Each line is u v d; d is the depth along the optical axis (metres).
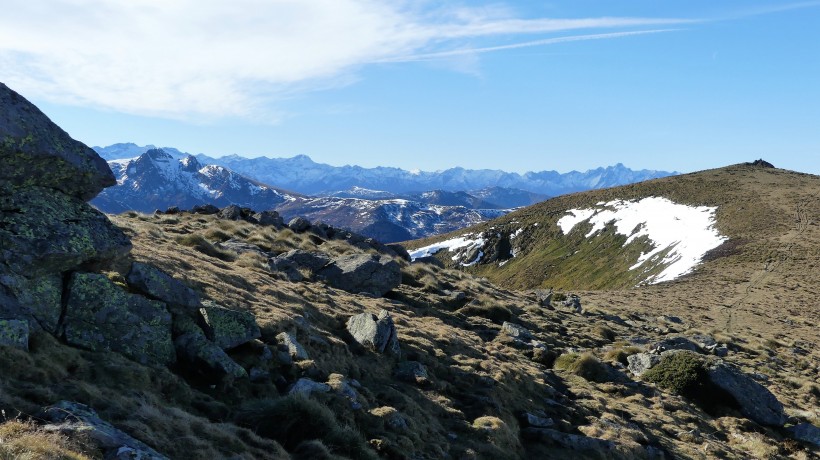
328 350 21.12
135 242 27.19
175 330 16.53
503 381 25.02
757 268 107.06
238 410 14.58
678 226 166.12
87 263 15.58
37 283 13.80
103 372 12.75
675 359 33.97
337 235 63.16
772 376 41.47
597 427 23.53
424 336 28.16
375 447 15.33
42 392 10.41
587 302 66.44
